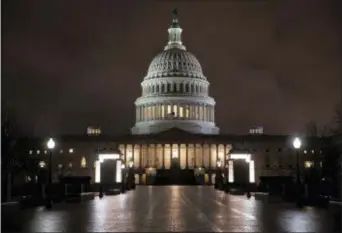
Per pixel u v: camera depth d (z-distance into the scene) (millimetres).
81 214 30047
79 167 153000
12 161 65750
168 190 83375
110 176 82750
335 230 21594
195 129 175375
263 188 55281
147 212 31656
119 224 23984
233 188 65188
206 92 186500
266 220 26000
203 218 27203
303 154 142250
